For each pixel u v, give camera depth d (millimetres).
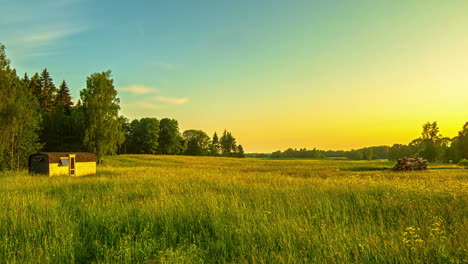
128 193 13805
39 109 65938
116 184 17438
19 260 5504
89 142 50719
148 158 76938
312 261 5312
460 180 19609
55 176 26344
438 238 6238
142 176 23188
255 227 7145
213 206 9141
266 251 5812
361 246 5625
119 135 52625
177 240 6980
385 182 16406
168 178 21016
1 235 7008
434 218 7758
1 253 5863
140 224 7812
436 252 5387
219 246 6238
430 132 82625
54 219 8156
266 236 6648
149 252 6027
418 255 5387
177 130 111188
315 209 9352
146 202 10430
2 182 19000
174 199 10727
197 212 8820
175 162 70938
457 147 82438
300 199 10922
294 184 16297
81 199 11992
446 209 8891
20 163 40719
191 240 6973
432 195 11227
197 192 13500
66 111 78500
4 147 37250
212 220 7895
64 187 16422
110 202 10977
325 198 10922
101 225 7883
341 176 26516
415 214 8438
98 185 17500
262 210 9070
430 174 27234
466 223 7070
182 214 8617
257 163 74688
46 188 16172
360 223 8047
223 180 18906
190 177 21828
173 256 5543
